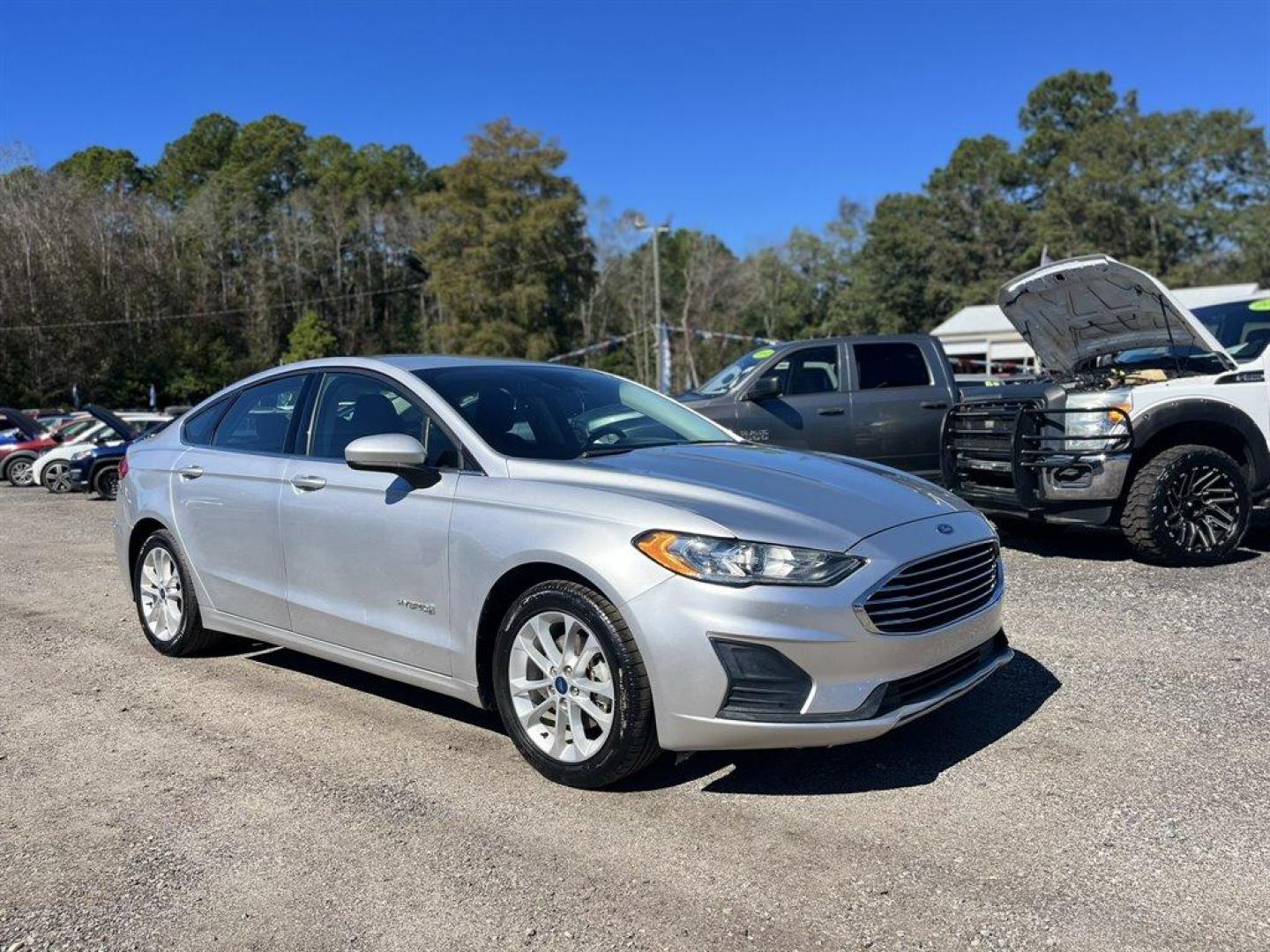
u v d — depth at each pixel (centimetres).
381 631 398
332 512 414
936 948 246
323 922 266
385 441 378
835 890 273
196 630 509
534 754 350
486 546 356
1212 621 520
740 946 249
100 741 406
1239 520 639
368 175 8731
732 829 312
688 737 313
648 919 262
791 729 305
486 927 261
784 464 390
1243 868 278
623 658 320
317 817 329
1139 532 637
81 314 5638
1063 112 7325
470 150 5828
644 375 5803
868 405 889
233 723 424
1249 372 642
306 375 469
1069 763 352
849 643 308
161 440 544
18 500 1538
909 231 6278
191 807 340
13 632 605
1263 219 5200
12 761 388
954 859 288
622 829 314
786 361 900
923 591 330
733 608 307
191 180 9162
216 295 6944
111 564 865
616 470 359
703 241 6556
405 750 387
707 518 320
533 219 5681
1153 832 300
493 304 5728
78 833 323
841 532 323
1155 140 5622
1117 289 647
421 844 308
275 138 8819
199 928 265
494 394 418
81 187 6128
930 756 363
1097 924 253
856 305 6412
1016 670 457
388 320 7956
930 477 906
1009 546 756
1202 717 391
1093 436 638
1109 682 435
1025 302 703
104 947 257
